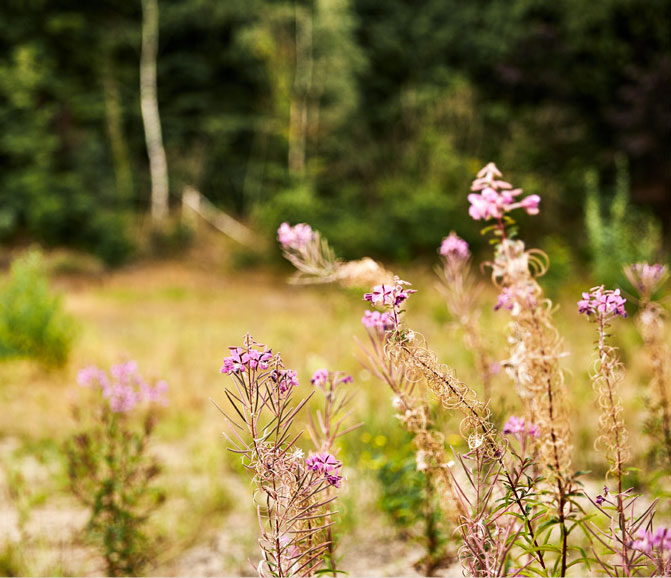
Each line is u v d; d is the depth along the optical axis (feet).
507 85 88.43
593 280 37.35
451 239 9.89
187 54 88.22
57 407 19.19
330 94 85.40
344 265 8.94
